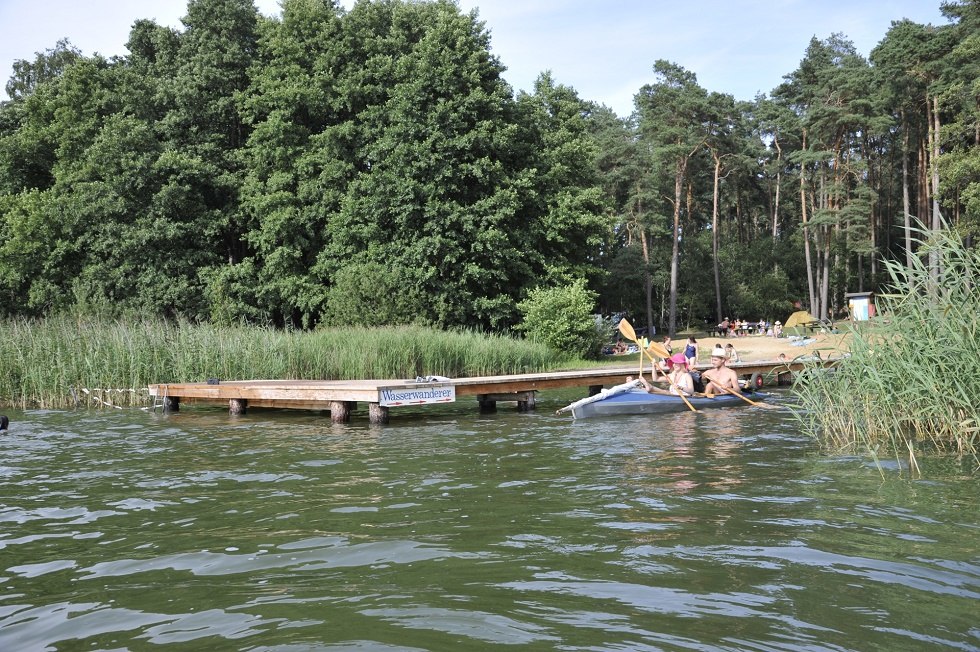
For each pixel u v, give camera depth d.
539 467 7.69
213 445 9.98
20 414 14.98
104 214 31.52
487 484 6.81
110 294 31.19
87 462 8.63
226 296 30.84
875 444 8.50
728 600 3.65
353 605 3.67
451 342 19.39
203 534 5.21
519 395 14.55
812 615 3.44
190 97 33.66
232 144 36.41
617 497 6.10
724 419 11.82
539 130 35.03
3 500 6.58
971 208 33.59
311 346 18.23
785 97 58.75
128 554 4.77
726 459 7.87
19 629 3.52
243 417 13.94
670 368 15.20
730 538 4.76
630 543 4.69
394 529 5.20
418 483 6.93
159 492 6.80
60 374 16.91
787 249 63.81
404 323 25.12
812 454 8.05
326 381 15.76
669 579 3.97
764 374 20.34
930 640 3.15
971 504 5.58
